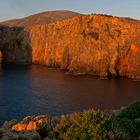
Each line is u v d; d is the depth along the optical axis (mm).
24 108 82000
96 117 12188
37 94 103750
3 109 80250
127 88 116562
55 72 167750
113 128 11930
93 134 11469
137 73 151750
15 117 72125
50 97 98688
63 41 189625
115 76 153125
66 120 12953
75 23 184250
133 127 14531
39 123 14930
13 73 159375
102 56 160000
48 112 77938
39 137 13148
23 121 16266
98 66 159500
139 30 158875
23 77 145000
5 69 177625
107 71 155875
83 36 174625
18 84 124562
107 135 11547
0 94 102688
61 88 116438
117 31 164375
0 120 68938
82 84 126375
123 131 12289
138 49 154625
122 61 156125
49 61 199500
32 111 78625
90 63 162750
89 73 161375
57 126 13016
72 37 182625
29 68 186000
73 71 165375
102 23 172125
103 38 165375
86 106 86000
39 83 128125
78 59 169000
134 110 19781
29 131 13930
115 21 168125
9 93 104750
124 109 20453
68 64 182625
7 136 12867
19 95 101500
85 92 108062
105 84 126812
